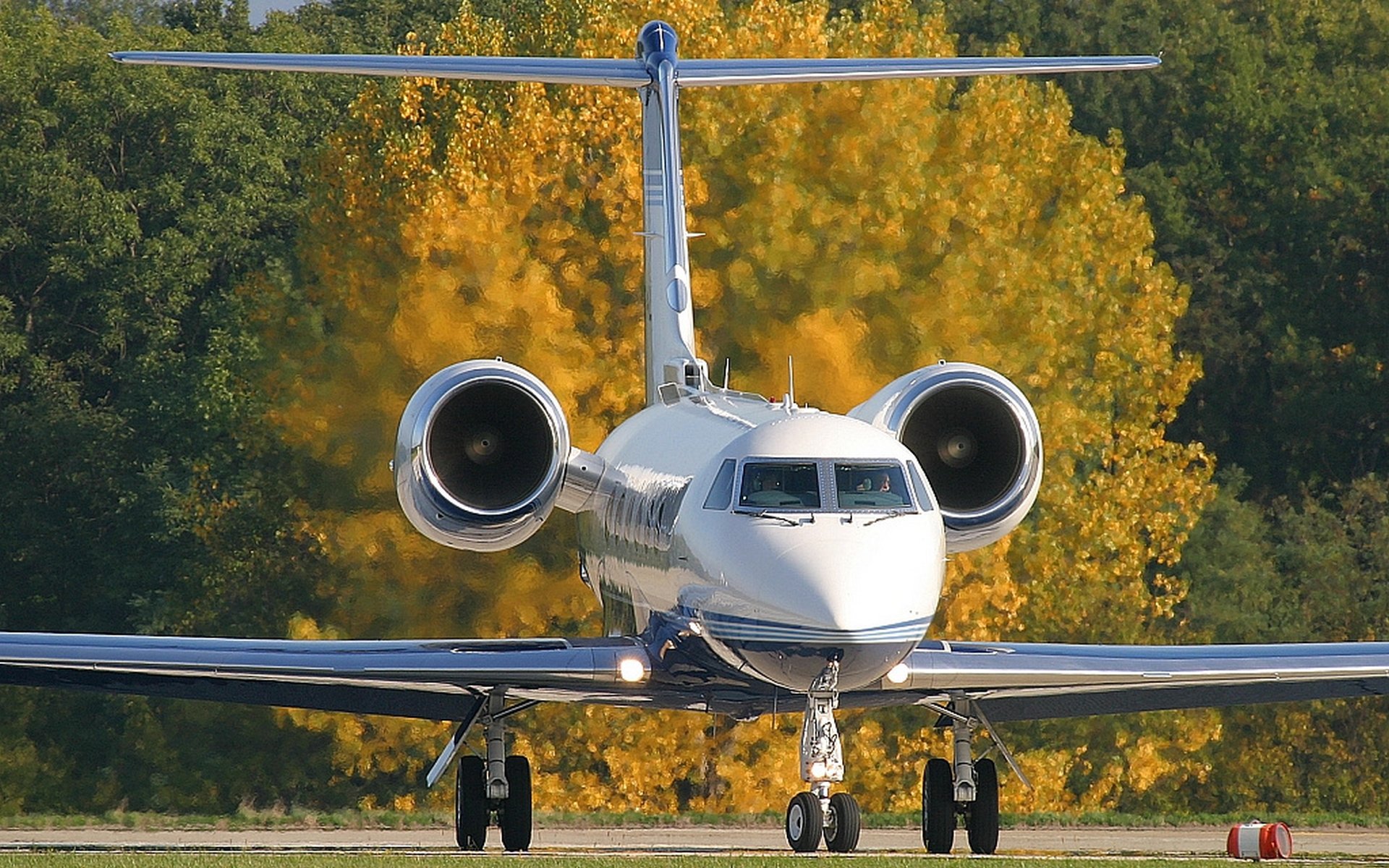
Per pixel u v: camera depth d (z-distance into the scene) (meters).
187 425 162.25
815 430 49.62
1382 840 61.97
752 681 49.72
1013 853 54.41
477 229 100.69
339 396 103.94
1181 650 52.38
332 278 117.31
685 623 49.75
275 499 127.56
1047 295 108.12
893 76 65.75
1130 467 111.50
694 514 49.56
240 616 137.75
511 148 105.56
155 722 140.75
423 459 54.31
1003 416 55.50
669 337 65.31
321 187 125.06
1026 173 111.62
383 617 103.69
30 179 168.00
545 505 55.31
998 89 116.25
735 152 109.56
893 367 103.56
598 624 108.25
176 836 63.53
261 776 139.38
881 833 68.94
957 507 55.78
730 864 43.53
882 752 106.25
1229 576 156.75
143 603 153.62
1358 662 51.94
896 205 104.44
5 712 142.25
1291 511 168.50
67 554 163.38
